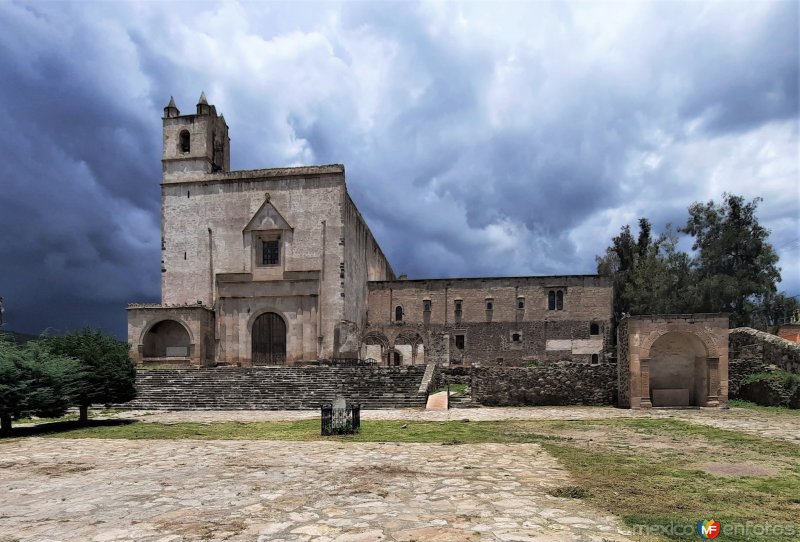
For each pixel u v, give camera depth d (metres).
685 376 25.78
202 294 40.97
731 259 51.03
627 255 60.00
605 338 44.66
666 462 10.96
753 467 10.46
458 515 7.06
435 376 28.08
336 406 16.03
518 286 46.25
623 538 6.12
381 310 47.72
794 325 43.09
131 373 22.48
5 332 21.17
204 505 7.82
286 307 40.06
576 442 13.85
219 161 45.09
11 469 11.30
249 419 20.98
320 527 6.62
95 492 8.91
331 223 40.38
